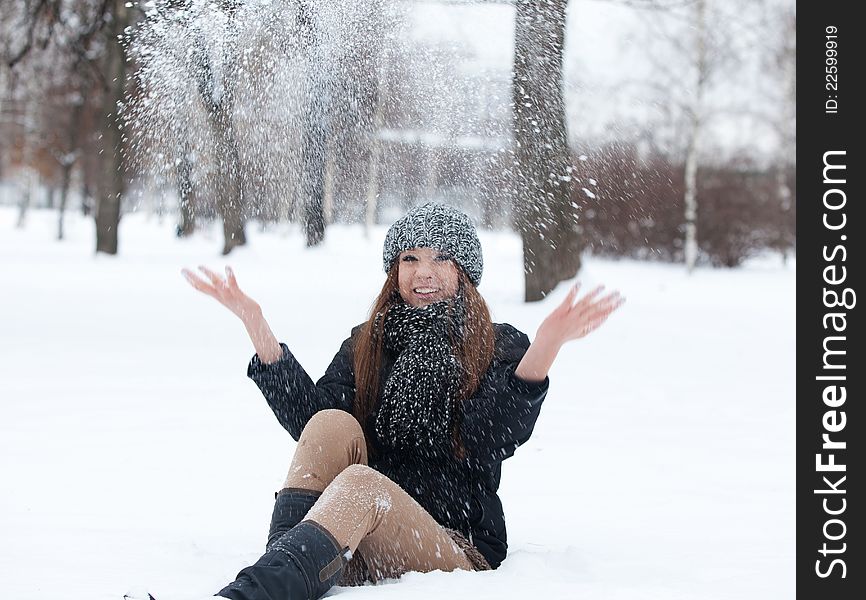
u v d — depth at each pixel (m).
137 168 4.03
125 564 3.12
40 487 4.42
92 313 13.50
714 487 4.70
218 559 3.23
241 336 11.52
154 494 4.37
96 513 3.96
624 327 13.14
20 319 12.52
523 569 2.98
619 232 30.39
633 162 5.27
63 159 37.56
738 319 14.84
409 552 2.84
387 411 3.08
